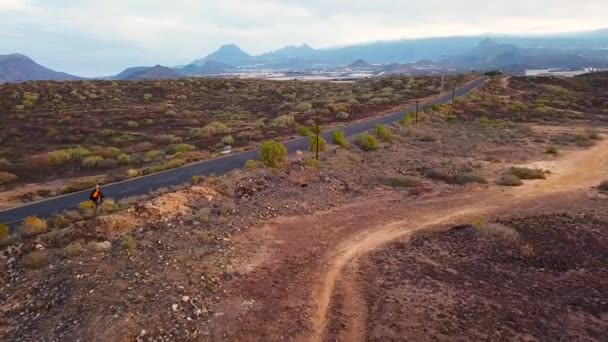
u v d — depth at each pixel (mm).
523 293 10852
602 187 21688
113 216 14664
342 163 25156
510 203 19375
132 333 8766
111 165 30391
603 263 12656
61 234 13562
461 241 14547
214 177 21297
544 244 14148
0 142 39469
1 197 21906
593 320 9594
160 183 23078
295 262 12883
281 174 22078
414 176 24047
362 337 9070
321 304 10430
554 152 31203
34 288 10609
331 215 17391
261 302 10461
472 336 9016
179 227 14695
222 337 9016
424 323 9516
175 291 10461
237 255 13086
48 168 29688
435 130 40469
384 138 33844
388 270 12320
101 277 10844
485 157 29859
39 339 8727
